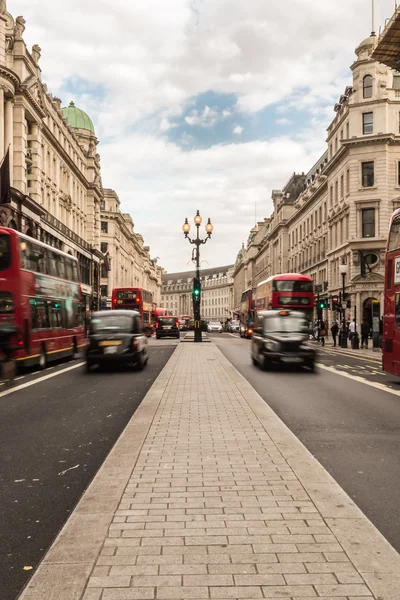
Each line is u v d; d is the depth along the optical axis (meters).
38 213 40.56
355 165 47.81
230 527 4.07
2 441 7.75
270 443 6.90
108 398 11.85
